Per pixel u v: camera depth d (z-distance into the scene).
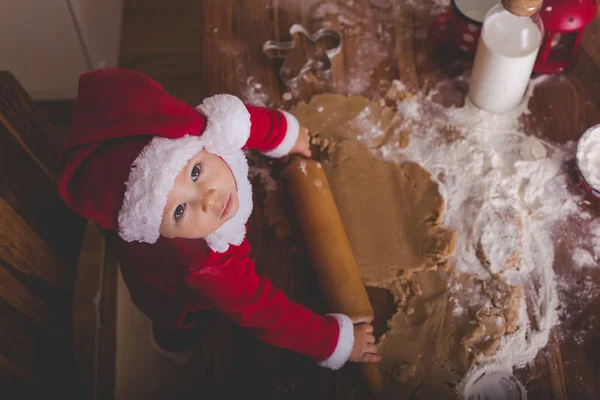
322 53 1.08
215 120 0.76
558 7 0.92
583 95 1.00
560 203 0.92
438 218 0.92
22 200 1.15
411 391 0.82
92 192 0.70
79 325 1.08
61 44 1.64
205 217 0.73
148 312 0.99
